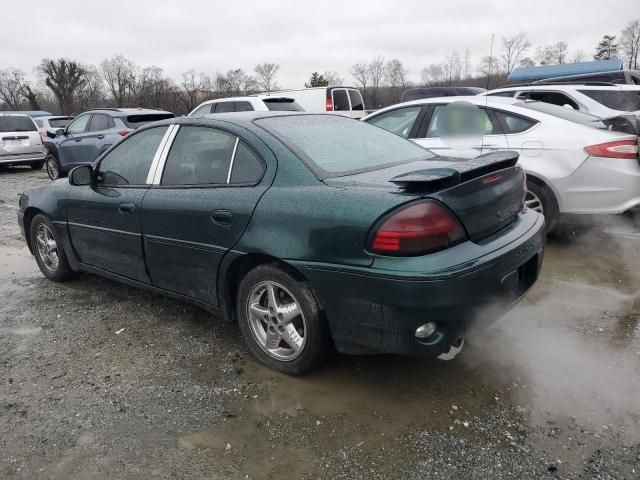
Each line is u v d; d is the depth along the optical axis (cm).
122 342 362
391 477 231
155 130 383
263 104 1138
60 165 1212
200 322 390
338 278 268
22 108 5931
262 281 306
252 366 325
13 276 508
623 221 597
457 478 229
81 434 265
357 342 275
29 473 239
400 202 254
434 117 593
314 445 253
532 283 320
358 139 353
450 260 251
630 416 265
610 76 1226
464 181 267
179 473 237
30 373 324
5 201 958
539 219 332
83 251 434
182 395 296
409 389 295
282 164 302
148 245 366
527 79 2117
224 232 313
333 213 268
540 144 513
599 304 398
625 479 225
